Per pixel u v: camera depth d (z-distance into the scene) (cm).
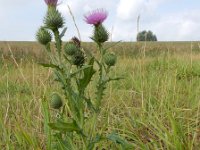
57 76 32
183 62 109
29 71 97
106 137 33
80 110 32
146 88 68
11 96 72
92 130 34
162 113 54
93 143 33
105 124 49
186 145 44
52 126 30
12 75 95
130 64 103
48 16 33
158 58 124
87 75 31
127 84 78
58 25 33
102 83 33
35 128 50
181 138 45
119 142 33
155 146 44
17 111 54
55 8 34
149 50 201
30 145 43
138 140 48
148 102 61
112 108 58
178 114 55
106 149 45
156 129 51
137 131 50
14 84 80
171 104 58
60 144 35
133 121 54
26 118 51
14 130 51
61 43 33
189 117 55
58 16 33
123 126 51
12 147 45
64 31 33
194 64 107
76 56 33
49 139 40
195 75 92
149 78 82
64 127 31
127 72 89
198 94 65
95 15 35
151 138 49
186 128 50
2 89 78
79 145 41
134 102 65
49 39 34
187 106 59
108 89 66
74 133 45
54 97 37
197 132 48
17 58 180
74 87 35
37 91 64
